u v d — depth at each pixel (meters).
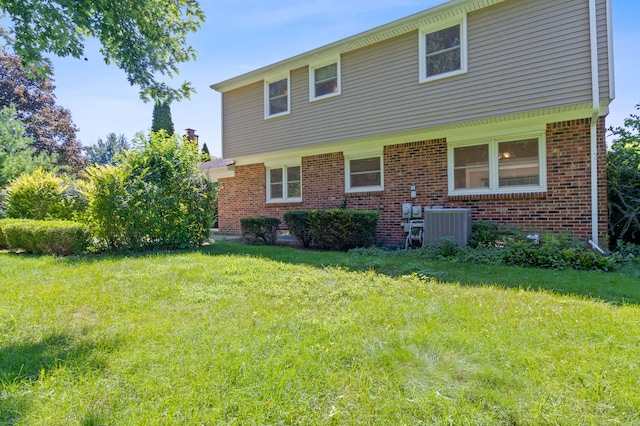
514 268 5.69
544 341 2.65
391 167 9.50
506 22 7.12
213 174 13.98
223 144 12.31
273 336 2.78
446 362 2.34
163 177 8.88
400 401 1.93
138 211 8.20
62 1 4.86
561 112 6.95
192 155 9.36
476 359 2.38
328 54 9.58
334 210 8.74
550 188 7.35
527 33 6.90
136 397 1.99
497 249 6.71
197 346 2.62
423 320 3.16
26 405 1.91
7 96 22.64
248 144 11.65
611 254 6.27
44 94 24.75
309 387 2.06
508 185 7.88
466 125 7.91
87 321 3.25
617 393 1.96
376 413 1.83
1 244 9.45
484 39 7.38
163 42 6.74
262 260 6.54
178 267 5.82
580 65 6.40
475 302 3.72
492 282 4.71
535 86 6.82
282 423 1.77
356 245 8.46
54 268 5.94
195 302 3.86
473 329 2.93
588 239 6.95
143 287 4.49
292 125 10.55
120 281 4.86
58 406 1.90
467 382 2.12
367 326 3.03
